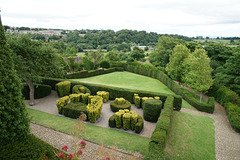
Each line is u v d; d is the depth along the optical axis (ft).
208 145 32.37
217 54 122.93
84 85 63.57
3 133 17.89
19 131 19.43
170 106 40.16
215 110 58.54
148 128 39.27
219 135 38.45
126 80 102.89
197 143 31.58
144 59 221.46
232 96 58.34
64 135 30.30
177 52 84.12
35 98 58.34
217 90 69.21
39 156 17.19
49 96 62.13
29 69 48.62
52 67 54.80
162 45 162.40
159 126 28.78
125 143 28.99
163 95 51.13
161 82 98.99
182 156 26.27
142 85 89.40
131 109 52.16
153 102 42.63
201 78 61.82
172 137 31.71
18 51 45.27
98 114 42.55
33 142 19.24
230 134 39.58
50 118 39.37
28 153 17.10
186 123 39.75
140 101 53.42
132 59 196.03
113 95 59.26
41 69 49.78
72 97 50.85
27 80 50.08
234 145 34.09
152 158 21.11
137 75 122.11
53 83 68.80
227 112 53.36
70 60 132.87
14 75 19.65
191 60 67.31
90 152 25.23
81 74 105.70
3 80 18.13
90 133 32.12
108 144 27.91
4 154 16.42
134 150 26.66
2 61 18.19
